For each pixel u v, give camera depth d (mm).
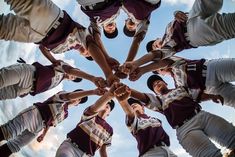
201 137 2279
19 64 2512
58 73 2680
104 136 2676
